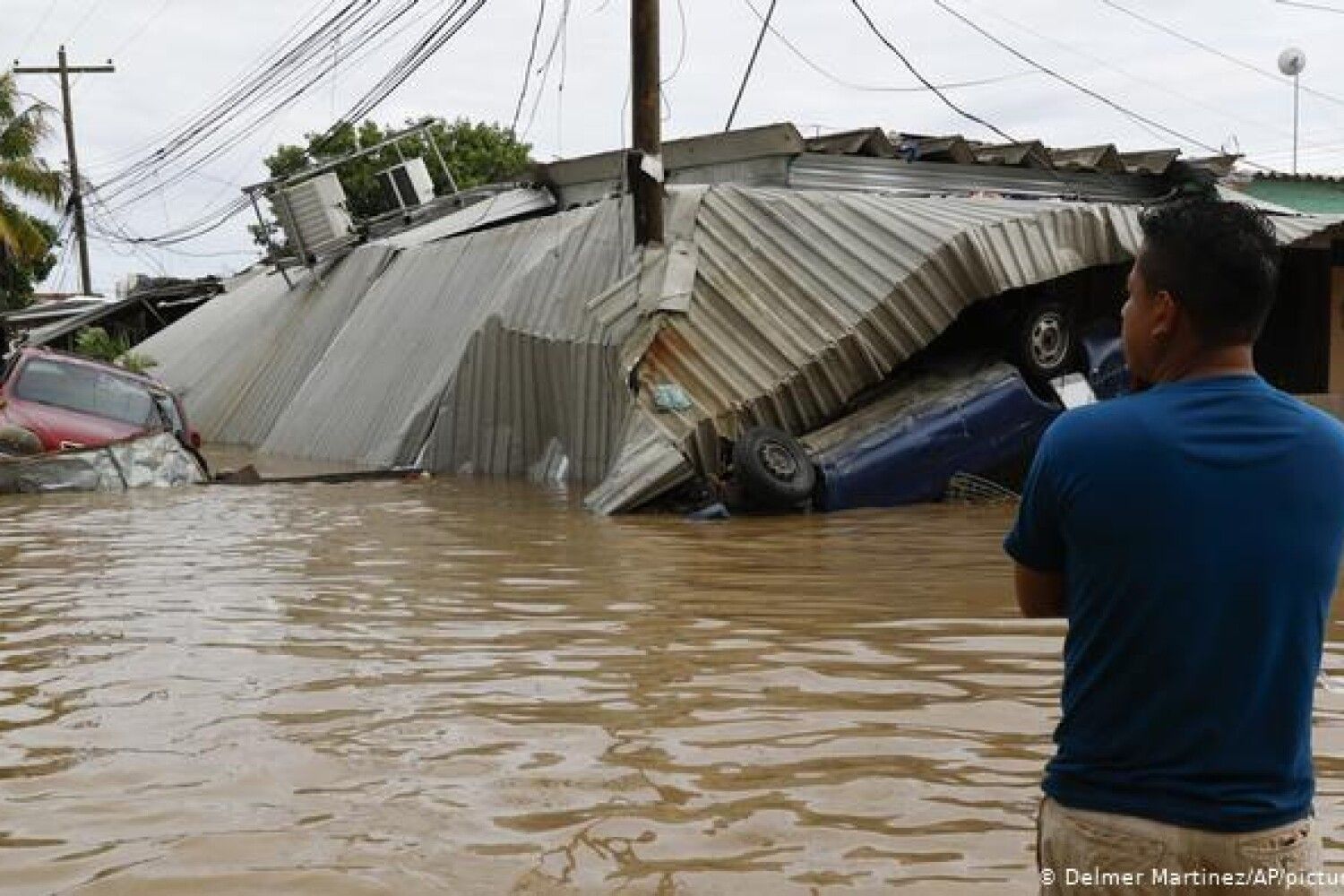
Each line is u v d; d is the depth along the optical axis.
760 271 12.97
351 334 20.62
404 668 5.90
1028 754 4.66
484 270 17.78
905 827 4.01
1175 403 2.32
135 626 6.82
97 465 13.80
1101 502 2.28
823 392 12.49
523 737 4.89
